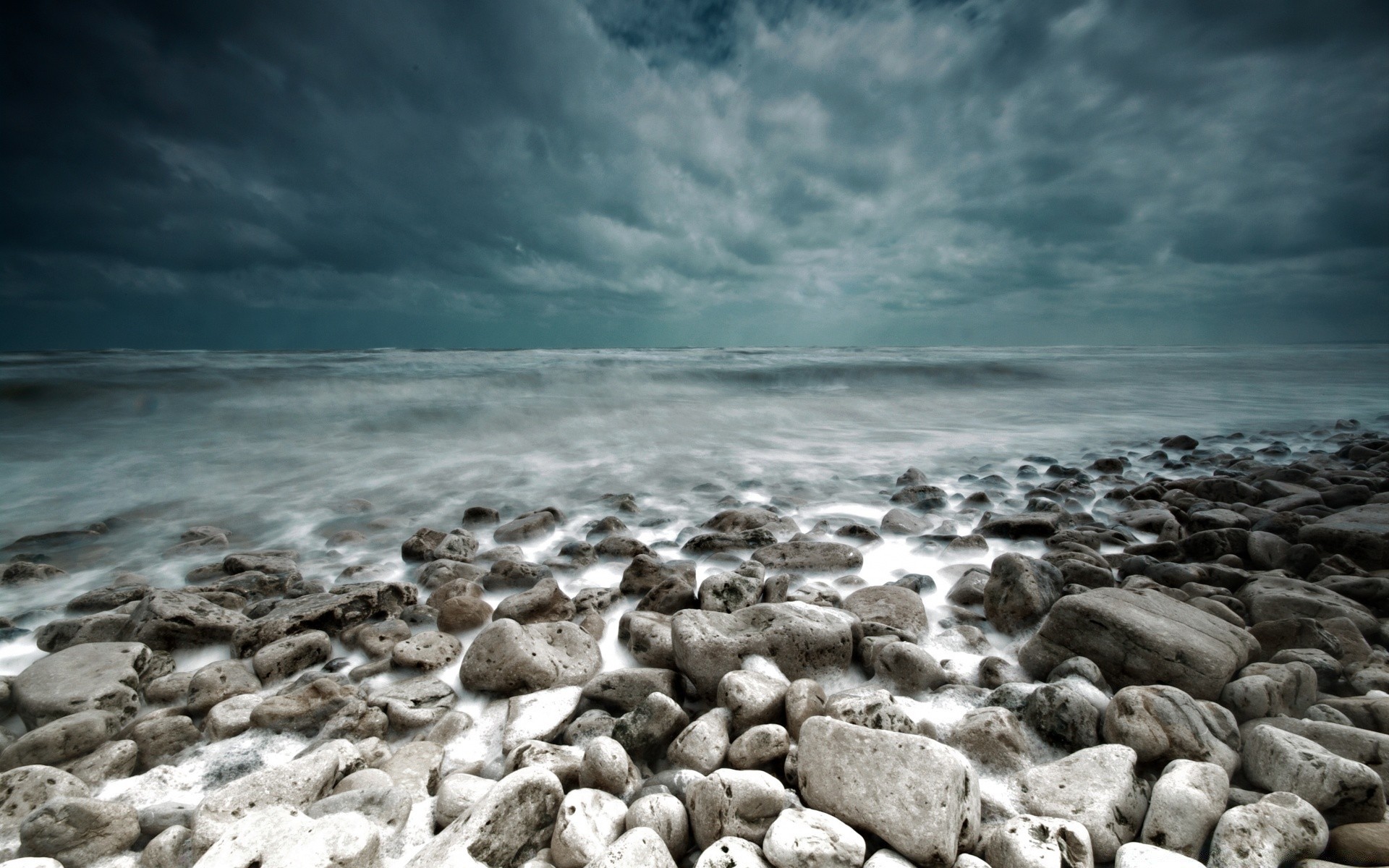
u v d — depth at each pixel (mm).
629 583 4797
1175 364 29109
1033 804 2383
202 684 3498
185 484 8750
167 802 2629
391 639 4145
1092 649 3371
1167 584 4691
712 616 3662
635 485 8773
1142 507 6863
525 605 4324
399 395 14938
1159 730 2629
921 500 7461
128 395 13641
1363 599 4215
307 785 2566
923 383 20516
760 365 22375
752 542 5691
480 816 2238
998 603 4137
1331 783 2283
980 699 3191
